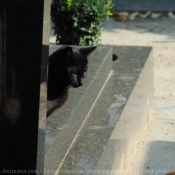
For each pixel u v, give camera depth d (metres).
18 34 6.39
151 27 20.95
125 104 10.30
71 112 8.85
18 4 6.32
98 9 13.23
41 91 6.54
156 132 12.24
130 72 12.21
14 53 6.44
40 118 6.61
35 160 6.64
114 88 11.22
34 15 6.33
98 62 11.34
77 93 9.70
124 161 10.11
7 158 6.67
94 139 8.70
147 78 12.80
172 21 21.72
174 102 14.02
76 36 13.38
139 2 23.33
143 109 12.16
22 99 6.53
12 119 6.58
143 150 11.27
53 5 13.21
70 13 13.16
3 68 6.49
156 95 14.48
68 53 9.25
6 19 6.37
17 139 6.62
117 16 21.84
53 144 7.58
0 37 6.42
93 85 10.36
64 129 8.21
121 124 9.73
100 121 9.45
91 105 10.12
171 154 11.06
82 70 9.48
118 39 19.34
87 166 7.79
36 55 6.42
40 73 6.46
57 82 9.19
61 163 7.84
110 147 8.74
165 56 17.59
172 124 12.70
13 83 6.51
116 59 12.99
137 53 13.33
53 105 8.96
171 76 15.88
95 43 13.59
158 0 23.66
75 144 8.52
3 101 6.57
